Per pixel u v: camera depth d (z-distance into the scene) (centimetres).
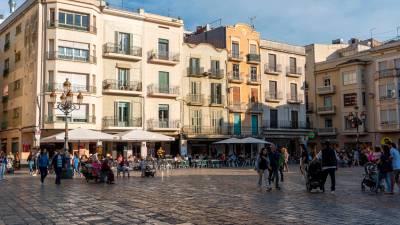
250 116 5366
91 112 4169
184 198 1477
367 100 5769
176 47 4803
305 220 1007
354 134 5781
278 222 985
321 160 1639
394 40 5869
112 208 1233
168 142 4719
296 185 1964
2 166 2586
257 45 5488
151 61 4588
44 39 4091
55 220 1040
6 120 4872
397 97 5381
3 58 5038
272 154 1775
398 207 1208
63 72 4072
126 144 4406
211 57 5047
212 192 1681
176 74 4775
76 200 1437
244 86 5338
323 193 1608
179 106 4778
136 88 4478
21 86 4469
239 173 3056
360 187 1839
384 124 5481
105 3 4388
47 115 4025
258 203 1323
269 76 5588
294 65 5881
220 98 5097
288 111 5750
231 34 5250
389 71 5459
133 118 4450
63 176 2595
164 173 3114
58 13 4091
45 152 2188
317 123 6312
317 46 6469
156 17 4675
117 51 4391
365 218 1027
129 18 4500
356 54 5959
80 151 4134
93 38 4241
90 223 995
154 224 972
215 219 1032
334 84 6125
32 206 1291
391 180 1559
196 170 3562
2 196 1577
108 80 4344
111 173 2216
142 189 1841
